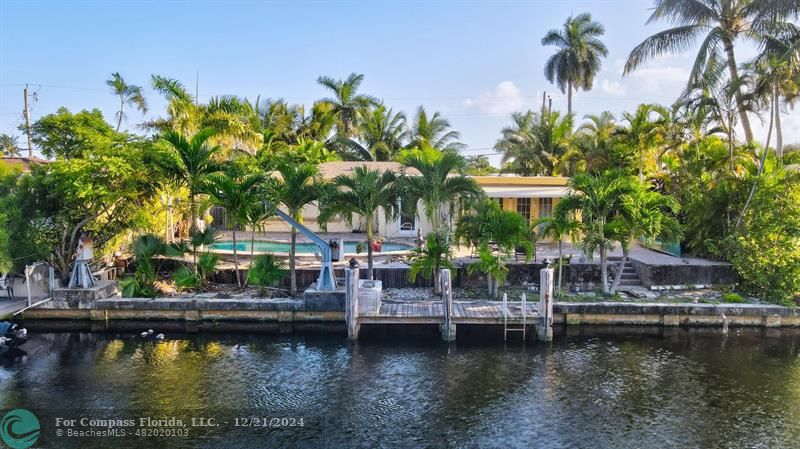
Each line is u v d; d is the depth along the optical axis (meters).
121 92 27.56
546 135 40.91
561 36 51.19
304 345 14.21
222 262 20.05
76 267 16.34
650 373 12.30
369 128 45.84
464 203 17.70
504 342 14.48
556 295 17.02
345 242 25.97
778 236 17.02
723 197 19.52
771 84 19.75
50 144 18.08
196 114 26.25
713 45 22.11
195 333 15.34
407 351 13.74
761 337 15.00
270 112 45.56
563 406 10.59
